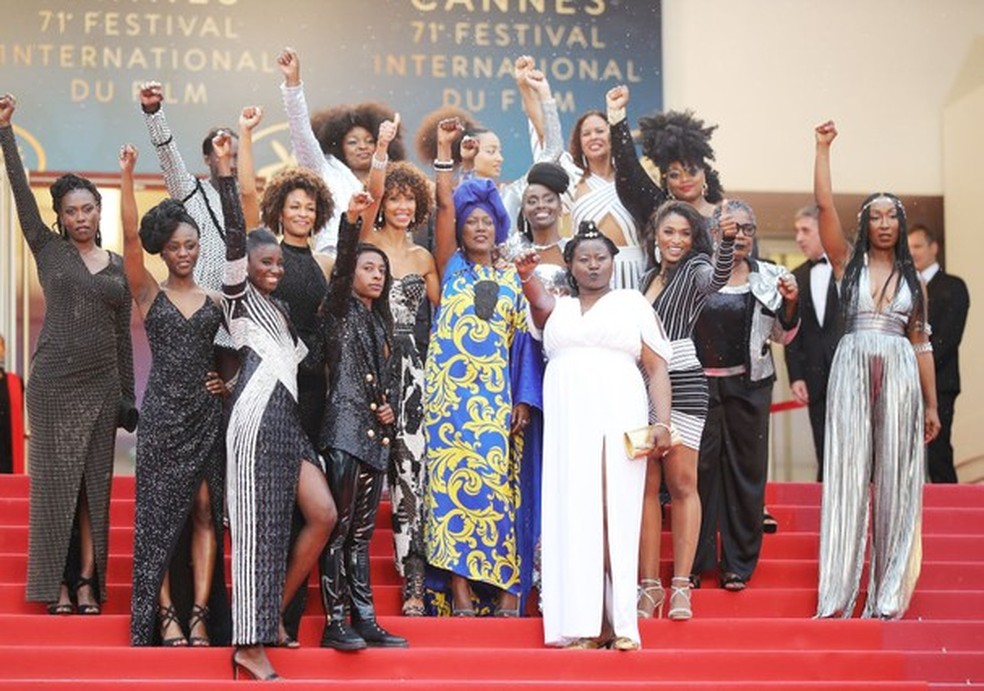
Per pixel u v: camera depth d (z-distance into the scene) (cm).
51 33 2133
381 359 1330
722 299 1436
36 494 1338
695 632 1359
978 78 2233
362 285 1331
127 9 2142
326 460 1309
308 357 1352
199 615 1297
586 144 1548
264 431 1284
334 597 1295
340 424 1307
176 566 1309
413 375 1379
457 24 2172
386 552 1445
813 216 1759
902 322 1448
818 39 2220
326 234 1541
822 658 1333
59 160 2123
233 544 1271
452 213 1435
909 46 2228
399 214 1427
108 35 2136
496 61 2172
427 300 1456
